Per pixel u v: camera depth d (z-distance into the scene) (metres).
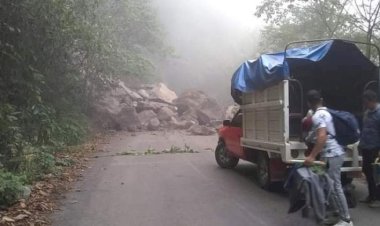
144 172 11.91
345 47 9.17
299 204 6.76
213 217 7.45
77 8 16.23
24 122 13.05
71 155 14.53
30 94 13.25
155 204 8.35
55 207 8.11
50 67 16.16
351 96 10.05
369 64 9.52
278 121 8.91
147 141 20.56
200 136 23.47
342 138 7.02
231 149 12.03
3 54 12.23
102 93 25.41
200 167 12.80
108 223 7.14
